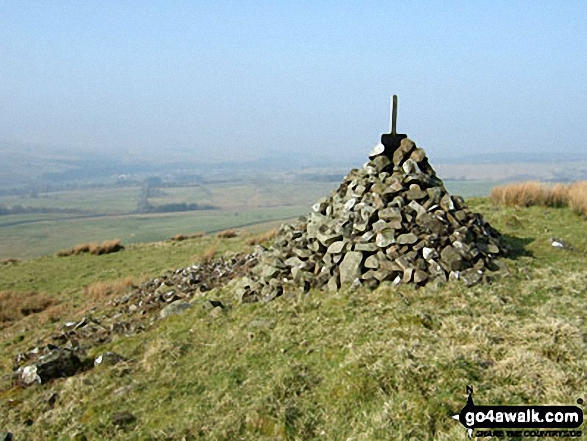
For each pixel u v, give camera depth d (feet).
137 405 15.16
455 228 20.39
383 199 20.92
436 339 15.30
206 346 17.54
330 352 15.65
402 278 18.72
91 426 14.46
